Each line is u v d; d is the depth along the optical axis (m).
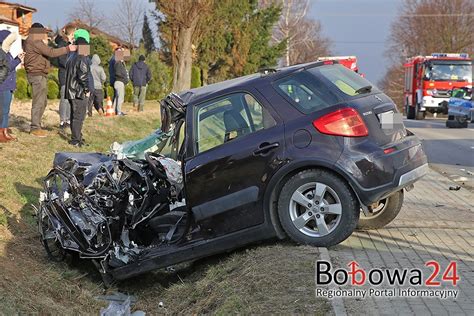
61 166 7.48
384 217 7.43
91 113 17.05
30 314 5.53
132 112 19.94
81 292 6.62
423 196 9.99
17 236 7.58
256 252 6.44
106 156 8.06
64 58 13.77
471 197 9.94
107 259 6.91
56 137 12.96
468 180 12.05
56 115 16.70
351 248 6.67
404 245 6.82
